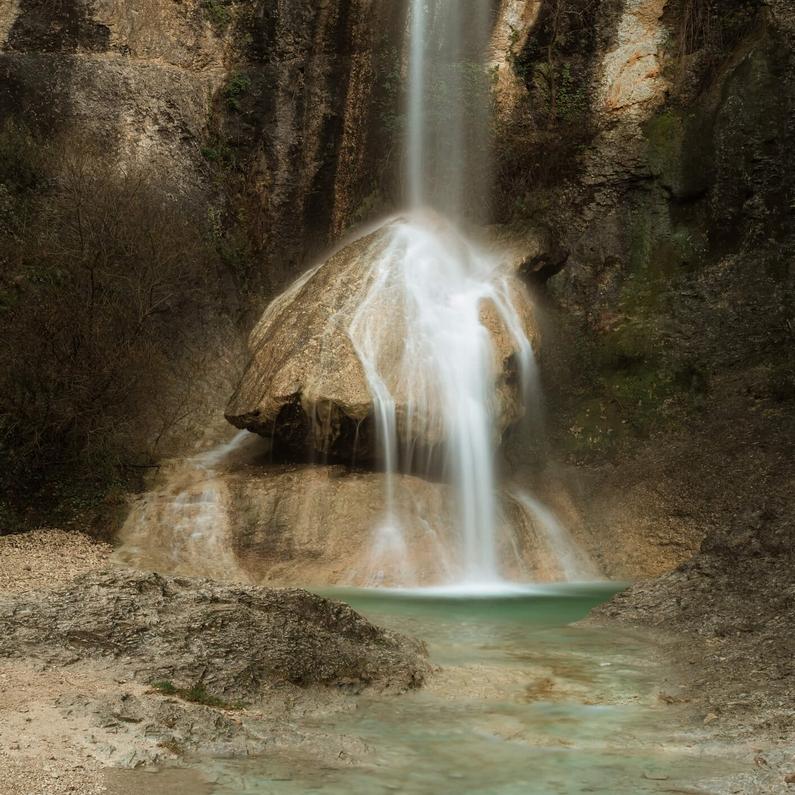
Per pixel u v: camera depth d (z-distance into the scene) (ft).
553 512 48.21
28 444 47.01
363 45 69.82
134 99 67.00
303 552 42.63
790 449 48.03
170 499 45.19
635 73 65.10
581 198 64.39
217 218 66.03
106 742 17.74
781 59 59.31
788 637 26.81
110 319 51.42
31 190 60.34
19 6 66.80
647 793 16.66
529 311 52.90
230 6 70.74
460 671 24.72
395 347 46.91
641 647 27.66
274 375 46.91
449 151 66.74
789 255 56.90
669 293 59.82
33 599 25.80
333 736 19.31
